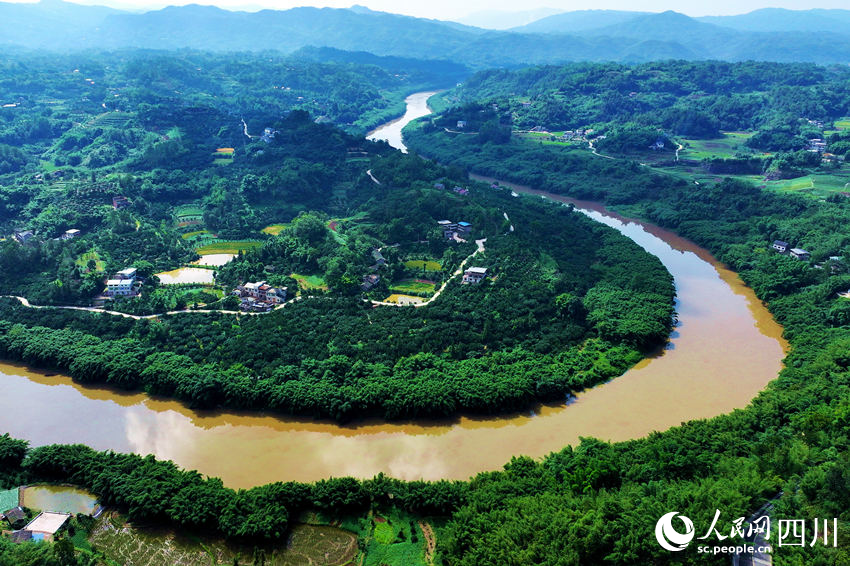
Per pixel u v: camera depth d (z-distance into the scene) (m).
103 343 156.38
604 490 100.75
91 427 132.62
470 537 94.75
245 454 124.00
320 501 105.62
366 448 126.12
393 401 134.50
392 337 161.88
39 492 111.94
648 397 145.88
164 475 110.62
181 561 97.25
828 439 108.50
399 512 106.38
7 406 139.75
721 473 104.44
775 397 131.00
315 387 138.12
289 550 99.44
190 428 132.50
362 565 96.75
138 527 103.62
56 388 147.38
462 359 155.75
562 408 141.12
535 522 92.81
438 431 132.00
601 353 163.88
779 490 99.19
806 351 157.62
